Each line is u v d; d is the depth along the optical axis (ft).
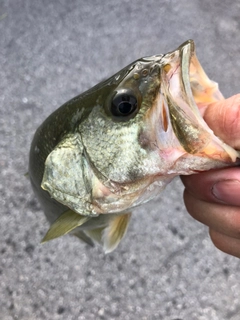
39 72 0.91
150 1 0.99
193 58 0.35
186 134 0.32
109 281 0.74
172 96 0.33
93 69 0.92
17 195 0.80
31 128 0.87
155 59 0.36
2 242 0.76
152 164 0.36
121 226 0.50
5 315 0.71
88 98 0.40
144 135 0.35
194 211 0.41
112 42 0.95
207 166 0.35
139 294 0.73
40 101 0.89
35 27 0.95
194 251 0.75
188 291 0.73
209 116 0.34
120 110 0.37
